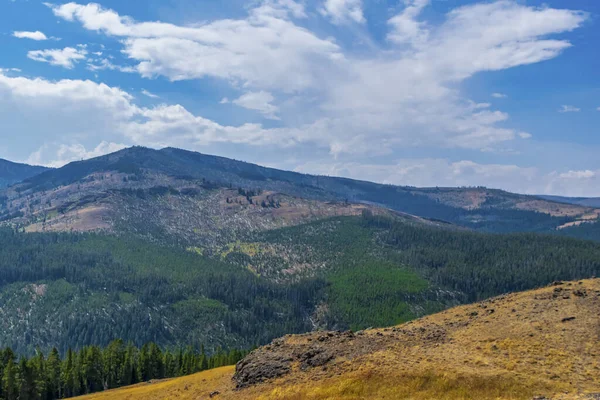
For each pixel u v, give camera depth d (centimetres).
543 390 3694
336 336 6206
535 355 4484
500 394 3747
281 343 6419
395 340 5641
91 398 8625
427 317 7481
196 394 6281
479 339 5200
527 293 7169
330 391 4397
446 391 3944
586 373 3962
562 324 5266
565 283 7338
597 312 5466
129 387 10538
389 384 4238
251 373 5728
